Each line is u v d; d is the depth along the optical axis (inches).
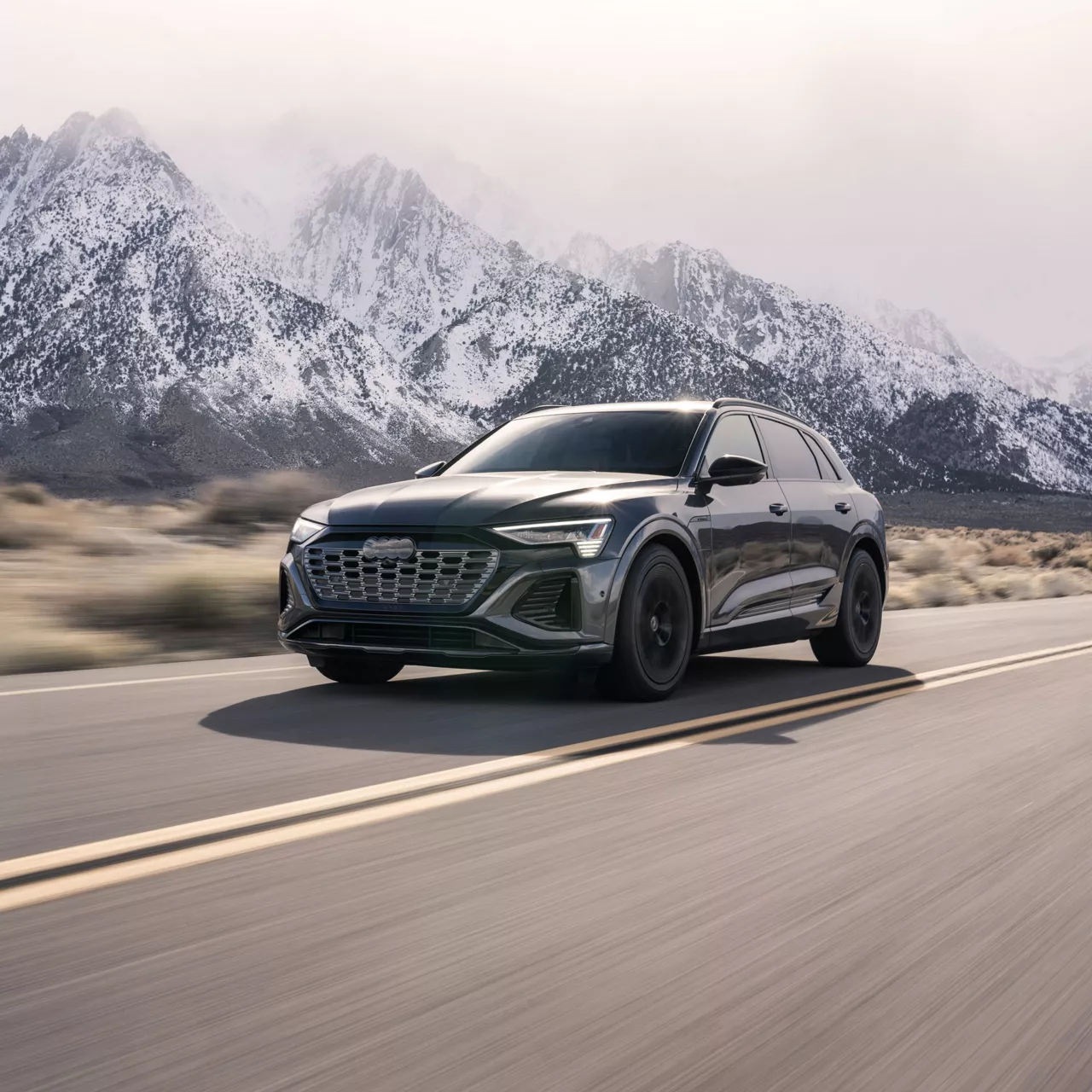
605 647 258.1
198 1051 91.1
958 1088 88.4
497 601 251.3
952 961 113.3
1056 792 187.9
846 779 193.8
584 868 140.2
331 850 146.1
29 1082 86.0
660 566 271.4
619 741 221.0
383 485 289.7
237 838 150.5
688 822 163.6
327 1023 96.4
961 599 776.3
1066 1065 92.4
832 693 292.5
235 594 443.2
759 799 177.9
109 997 100.7
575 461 305.4
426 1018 97.8
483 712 252.2
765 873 140.6
